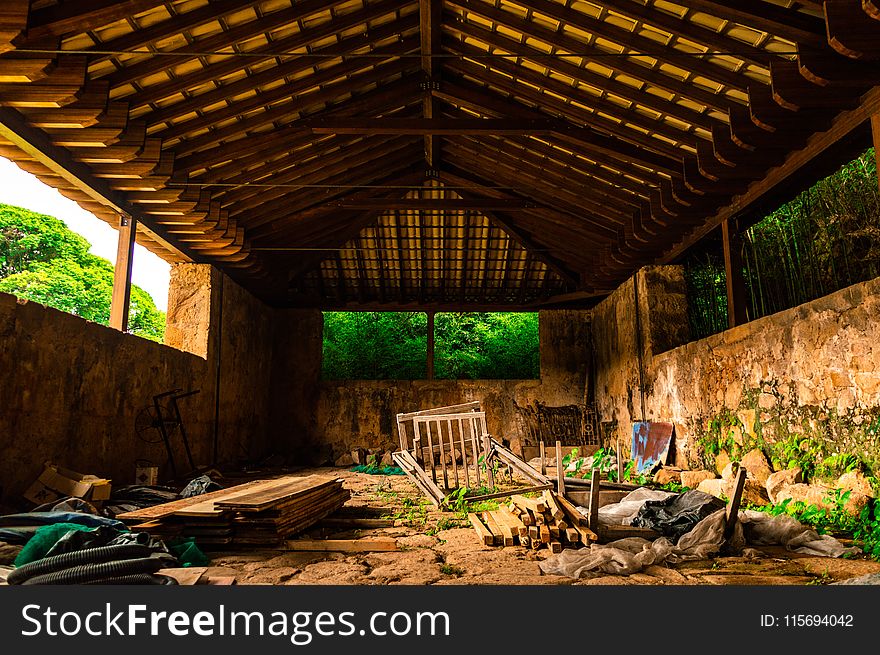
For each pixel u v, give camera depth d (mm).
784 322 6758
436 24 7359
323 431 14914
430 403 15062
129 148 6977
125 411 8078
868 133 5863
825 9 4668
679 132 7336
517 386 15148
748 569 4148
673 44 6039
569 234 12156
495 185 11609
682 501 5359
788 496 6043
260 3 6168
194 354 10391
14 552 3834
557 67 7117
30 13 4961
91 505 5590
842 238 7008
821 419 6094
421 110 9750
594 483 5004
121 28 5707
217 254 10883
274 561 4465
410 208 11305
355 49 7480
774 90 5477
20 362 5934
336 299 15586
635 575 4016
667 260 10672
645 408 11188
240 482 9914
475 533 5551
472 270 14734
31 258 17219
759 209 7973
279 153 8883
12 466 5805
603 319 14234
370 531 5770
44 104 5695
